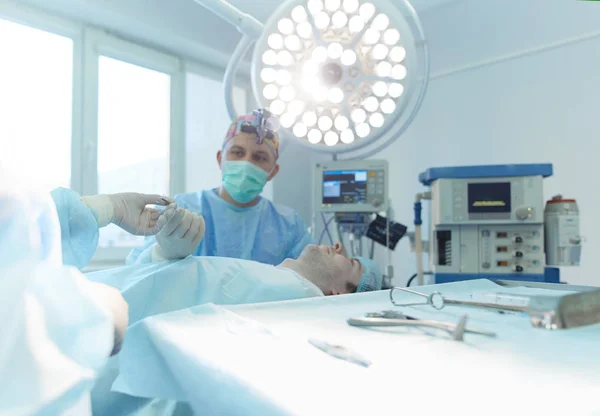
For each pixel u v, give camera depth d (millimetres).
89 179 2223
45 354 334
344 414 344
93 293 401
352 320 666
